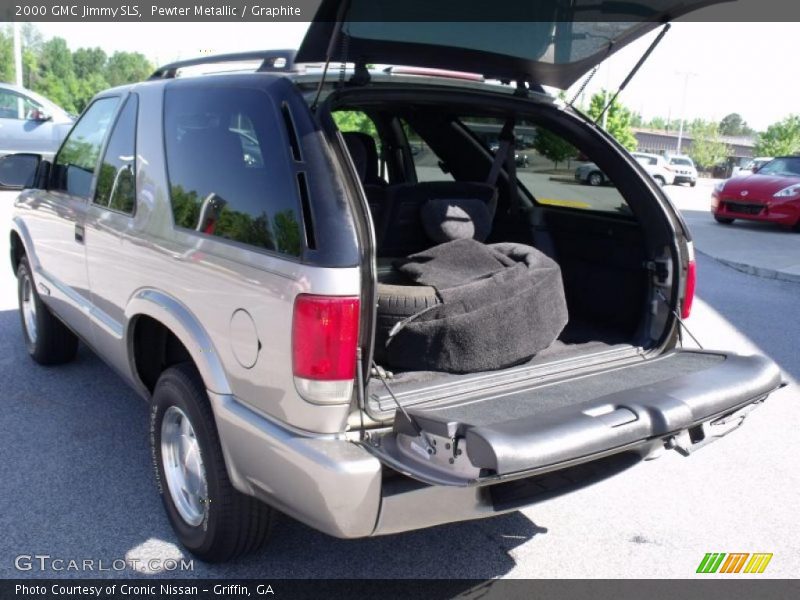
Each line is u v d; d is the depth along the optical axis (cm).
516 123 399
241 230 268
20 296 533
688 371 307
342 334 238
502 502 252
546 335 313
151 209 322
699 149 7738
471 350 292
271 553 320
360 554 322
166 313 299
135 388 360
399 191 356
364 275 240
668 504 372
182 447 315
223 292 270
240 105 280
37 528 330
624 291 370
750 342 653
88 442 411
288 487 247
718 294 855
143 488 366
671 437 271
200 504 303
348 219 242
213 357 277
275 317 247
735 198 1411
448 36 289
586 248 390
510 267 318
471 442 223
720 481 397
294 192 249
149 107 339
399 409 246
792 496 382
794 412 489
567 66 337
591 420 241
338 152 254
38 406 456
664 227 343
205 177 292
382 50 289
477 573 311
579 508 367
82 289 400
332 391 240
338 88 283
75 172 418
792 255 1097
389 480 243
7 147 1420
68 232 411
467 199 369
